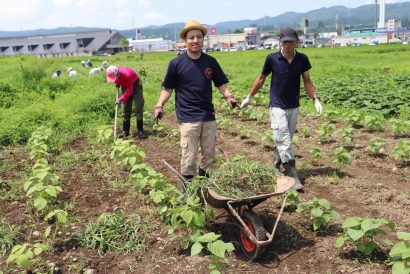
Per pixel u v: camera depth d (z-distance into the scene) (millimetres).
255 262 4754
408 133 10062
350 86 15672
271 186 4941
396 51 48250
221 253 3941
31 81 16094
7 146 9844
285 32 6625
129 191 6711
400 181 7195
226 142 9969
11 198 6594
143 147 9695
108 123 11688
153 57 54062
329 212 5289
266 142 9680
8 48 114688
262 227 4602
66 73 26844
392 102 12711
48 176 6285
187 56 5703
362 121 11211
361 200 6320
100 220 5586
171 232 5020
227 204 4676
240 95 14648
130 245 5094
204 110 5730
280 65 6781
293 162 6883
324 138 9719
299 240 5141
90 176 7512
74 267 4703
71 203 6281
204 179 5113
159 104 5816
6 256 5000
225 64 35500
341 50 51188
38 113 11508
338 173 7469
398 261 3965
